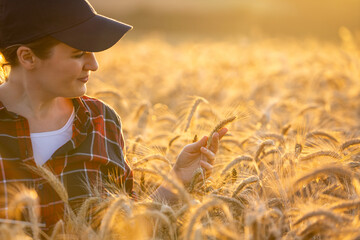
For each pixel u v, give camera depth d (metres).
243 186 2.28
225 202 2.17
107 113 2.49
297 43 17.95
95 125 2.36
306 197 2.58
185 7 52.88
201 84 7.97
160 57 12.62
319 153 2.69
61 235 1.96
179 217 2.05
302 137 3.14
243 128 4.00
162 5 52.84
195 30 44.72
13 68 2.14
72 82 2.10
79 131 2.27
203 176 2.31
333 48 13.81
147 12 50.94
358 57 9.80
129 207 1.95
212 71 9.66
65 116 2.29
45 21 1.97
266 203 2.27
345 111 5.62
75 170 2.26
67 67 2.04
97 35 2.05
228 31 43.56
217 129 2.44
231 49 14.45
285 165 2.62
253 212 1.92
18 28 1.98
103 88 4.53
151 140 3.61
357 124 4.97
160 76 8.88
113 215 1.84
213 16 49.88
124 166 2.47
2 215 2.09
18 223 1.94
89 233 1.93
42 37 1.97
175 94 7.75
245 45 15.12
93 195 2.26
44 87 2.11
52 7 1.98
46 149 2.23
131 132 3.94
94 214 2.09
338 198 2.35
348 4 46.38
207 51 12.76
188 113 3.30
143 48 14.29
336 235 1.93
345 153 2.93
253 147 3.18
